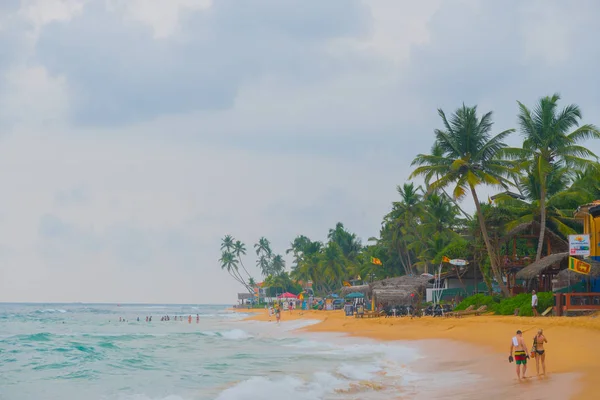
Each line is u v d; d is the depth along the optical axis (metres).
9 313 159.88
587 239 36.38
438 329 43.34
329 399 20.11
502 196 54.53
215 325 82.81
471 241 58.72
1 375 26.97
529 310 41.19
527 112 50.88
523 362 20.81
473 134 51.88
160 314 157.50
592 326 31.08
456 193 50.34
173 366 29.83
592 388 17.52
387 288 63.38
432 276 68.19
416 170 53.09
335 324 62.16
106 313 168.62
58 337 52.66
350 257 134.00
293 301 137.38
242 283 198.62
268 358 33.06
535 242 55.12
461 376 23.83
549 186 55.97
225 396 20.70
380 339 42.84
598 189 56.66
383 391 21.34
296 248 174.25
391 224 92.62
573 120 49.19
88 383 24.48
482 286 61.72
